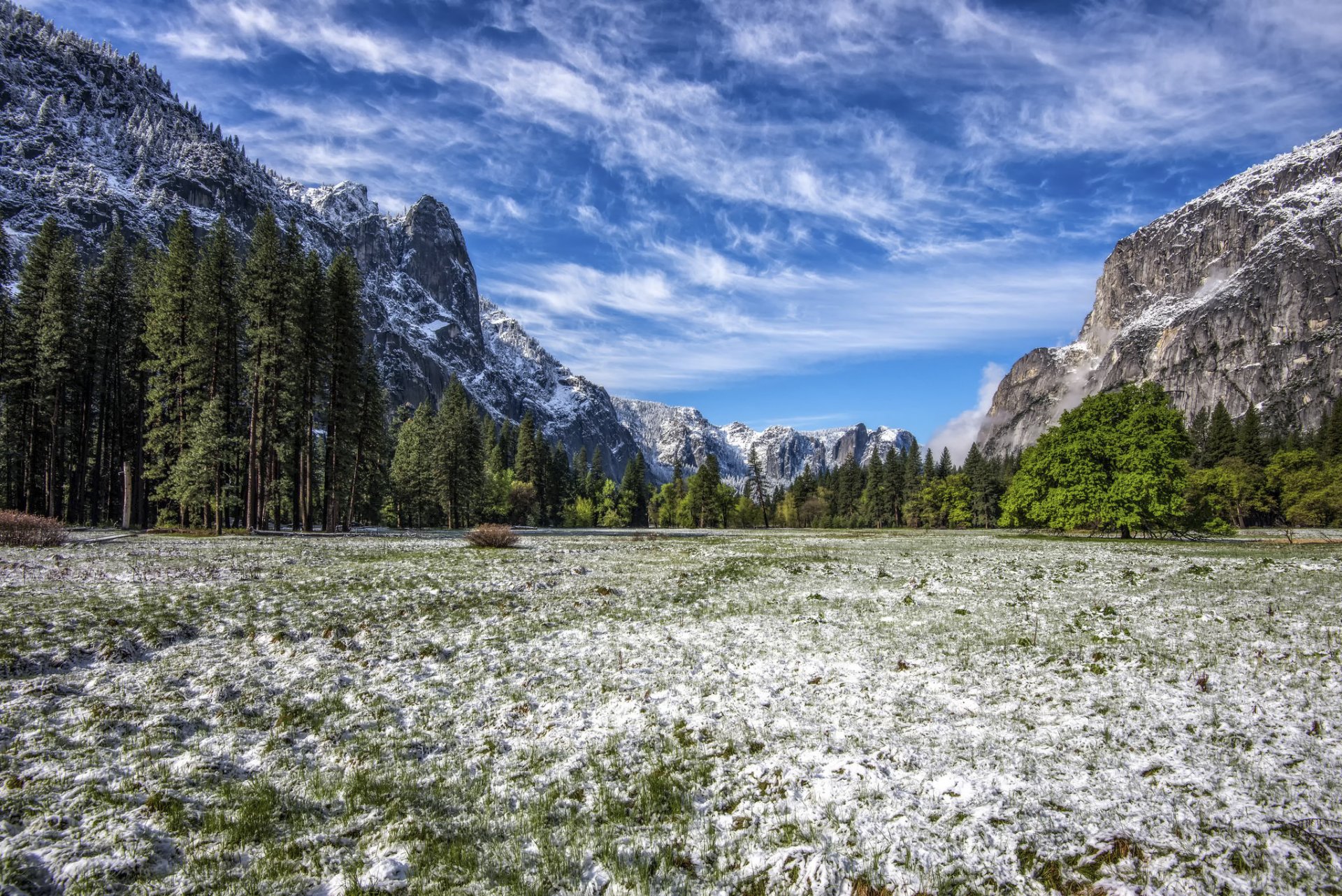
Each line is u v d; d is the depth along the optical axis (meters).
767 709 9.99
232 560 25.62
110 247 46.81
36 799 6.89
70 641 12.27
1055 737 8.39
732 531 83.69
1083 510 45.66
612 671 12.12
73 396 47.47
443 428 75.44
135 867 5.84
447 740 9.09
